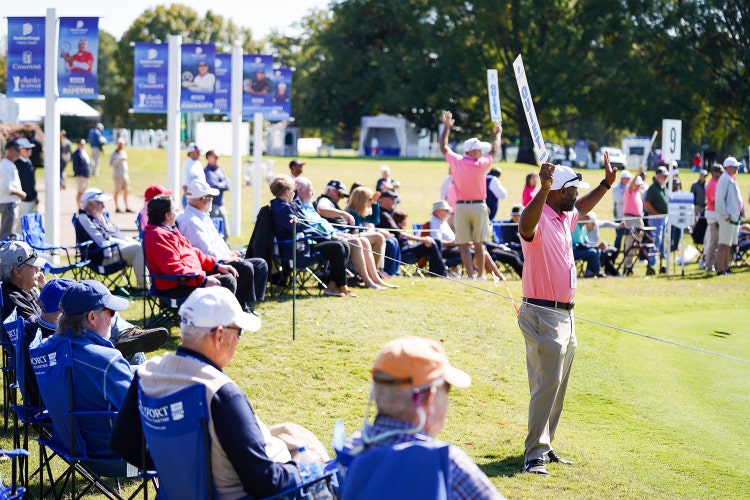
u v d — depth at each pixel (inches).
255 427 170.2
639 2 2443.4
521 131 2578.7
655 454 303.0
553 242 272.7
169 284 392.8
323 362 382.6
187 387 168.2
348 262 542.9
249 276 425.1
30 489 251.3
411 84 2704.2
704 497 260.7
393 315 471.2
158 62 739.4
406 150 2965.1
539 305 275.1
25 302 291.9
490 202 722.8
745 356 459.8
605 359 436.1
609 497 255.6
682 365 434.6
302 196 515.2
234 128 822.5
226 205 1109.1
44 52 614.9
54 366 206.2
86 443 209.3
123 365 208.2
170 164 747.4
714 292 662.5
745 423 344.8
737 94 2373.3
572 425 334.6
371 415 319.6
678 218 767.7
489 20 2477.9
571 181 272.7
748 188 1546.5
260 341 403.9
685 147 2970.0
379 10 2918.3
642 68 2411.4
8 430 297.1
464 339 443.2
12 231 626.5
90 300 208.7
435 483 124.4
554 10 2472.9
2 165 617.0
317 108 3065.9
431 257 617.0
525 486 261.7
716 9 2352.4
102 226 492.1
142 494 253.4
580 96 2504.9
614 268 757.3
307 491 177.9
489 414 337.7
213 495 169.5
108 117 3494.1
